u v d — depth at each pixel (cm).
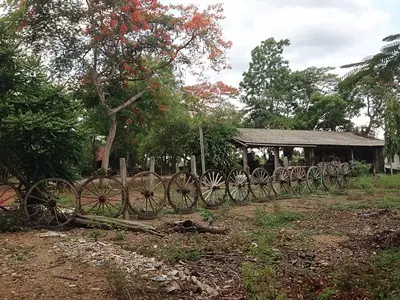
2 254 682
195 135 2434
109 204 1141
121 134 2653
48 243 769
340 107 3900
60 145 1011
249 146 2508
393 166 3428
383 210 1273
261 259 722
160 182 1327
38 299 493
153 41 1955
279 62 4369
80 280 560
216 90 2719
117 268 588
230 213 1299
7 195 1276
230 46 2111
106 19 1862
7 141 977
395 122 2681
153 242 838
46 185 1027
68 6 1792
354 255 761
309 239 891
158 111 2297
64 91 1072
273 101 4338
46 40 1847
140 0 1880
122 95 2141
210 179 1488
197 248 794
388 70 670
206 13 2033
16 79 1047
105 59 1975
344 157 3189
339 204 1481
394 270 630
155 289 544
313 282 595
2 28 1075
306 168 2114
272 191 1795
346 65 698
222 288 583
